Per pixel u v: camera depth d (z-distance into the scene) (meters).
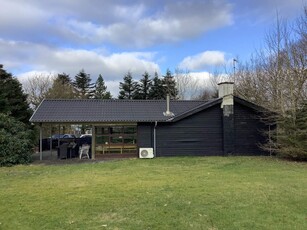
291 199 8.04
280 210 7.04
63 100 23.95
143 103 24.36
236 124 21.28
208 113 21.61
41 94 48.56
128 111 22.48
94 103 23.83
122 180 11.34
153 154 21.06
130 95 61.09
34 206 7.69
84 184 10.64
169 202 7.85
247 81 34.81
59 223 6.39
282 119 17.83
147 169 14.52
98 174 13.09
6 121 18.61
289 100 17.67
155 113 22.34
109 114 21.80
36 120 20.19
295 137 17.08
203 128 21.53
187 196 8.49
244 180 11.00
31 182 11.31
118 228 6.05
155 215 6.79
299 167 14.81
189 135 21.48
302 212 6.90
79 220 6.57
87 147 21.47
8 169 15.70
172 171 13.70
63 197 8.62
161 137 21.42
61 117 20.86
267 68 23.03
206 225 6.14
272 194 8.62
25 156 18.41
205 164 16.23
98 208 7.44
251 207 7.30
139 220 6.50
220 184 10.23
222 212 6.94
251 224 6.14
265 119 20.58
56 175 13.12
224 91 21.20
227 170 13.80
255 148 21.30
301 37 18.27
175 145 21.42
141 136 21.38
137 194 8.84
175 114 22.17
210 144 21.50
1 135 17.38
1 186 10.53
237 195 8.54
